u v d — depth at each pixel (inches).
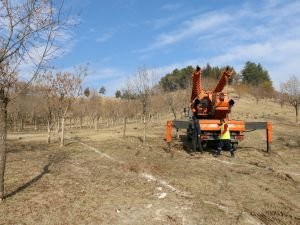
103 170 529.3
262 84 3912.4
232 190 442.9
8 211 335.3
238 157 693.9
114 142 922.1
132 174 503.2
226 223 326.3
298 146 852.6
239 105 2920.8
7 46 337.7
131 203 370.3
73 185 433.7
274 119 1893.5
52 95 882.8
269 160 673.0
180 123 751.7
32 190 408.5
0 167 365.1
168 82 1544.0
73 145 887.1
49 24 359.6
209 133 714.8
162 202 377.4
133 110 2113.7
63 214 332.5
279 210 371.9
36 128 2126.0
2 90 351.6
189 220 330.0
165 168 555.2
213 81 1788.9
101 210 346.6
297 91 1774.1
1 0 332.5
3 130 362.9
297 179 520.7
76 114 2225.6
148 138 1026.7
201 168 567.2
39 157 671.1
